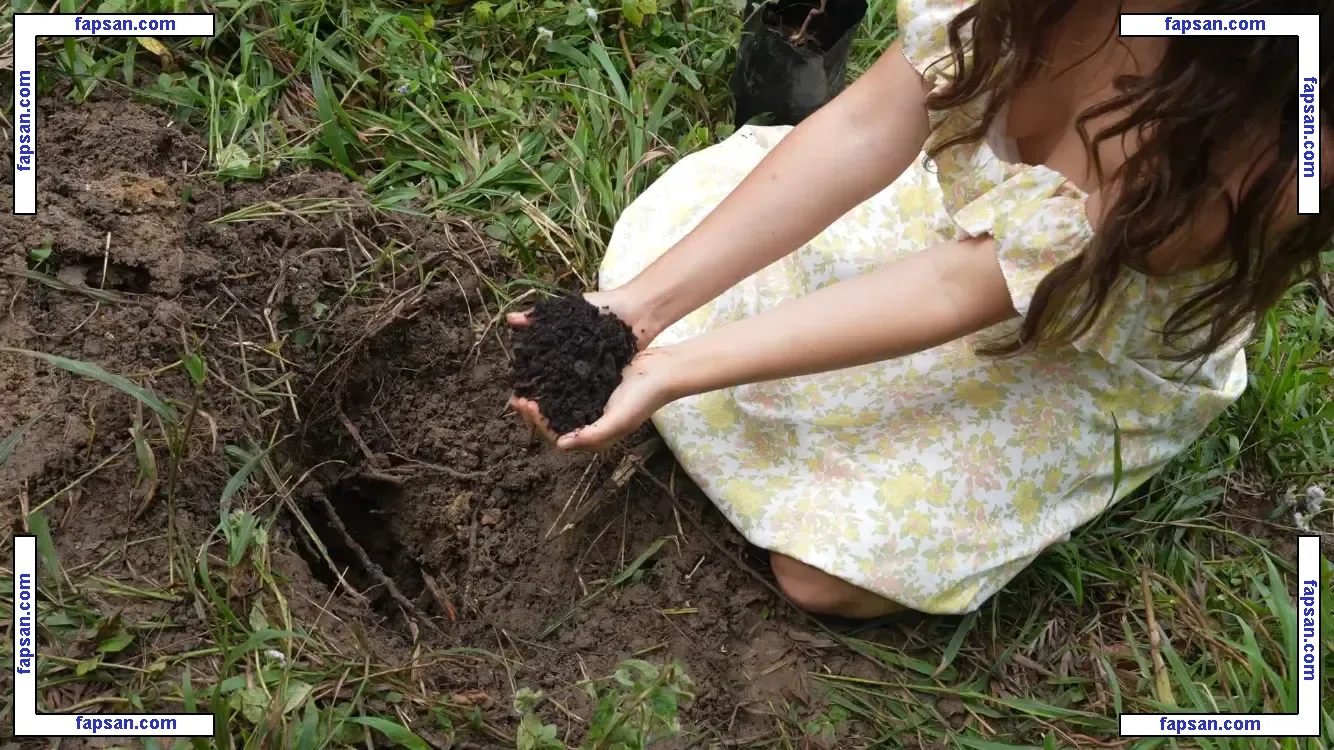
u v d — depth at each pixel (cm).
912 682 150
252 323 167
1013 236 122
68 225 159
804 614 155
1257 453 182
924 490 145
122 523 139
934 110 131
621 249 173
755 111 212
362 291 175
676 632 152
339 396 170
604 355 134
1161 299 135
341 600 151
